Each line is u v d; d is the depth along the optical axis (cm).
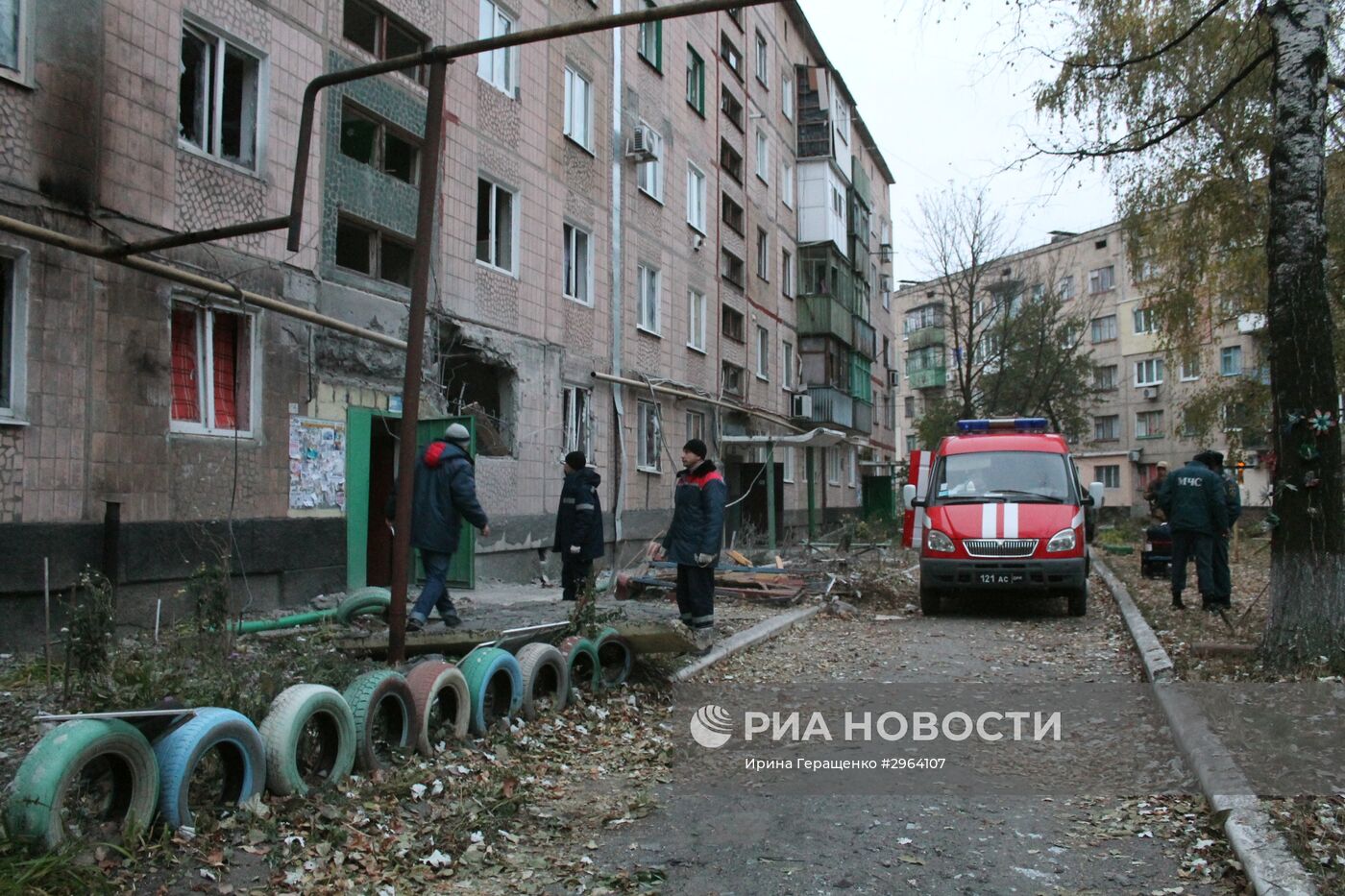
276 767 456
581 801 519
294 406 1125
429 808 486
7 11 827
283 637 780
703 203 2461
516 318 1583
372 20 1303
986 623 1202
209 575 744
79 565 851
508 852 446
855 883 407
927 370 6003
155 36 955
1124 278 5088
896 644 1028
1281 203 754
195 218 999
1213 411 1953
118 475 902
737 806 509
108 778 426
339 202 1209
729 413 2592
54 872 358
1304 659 732
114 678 524
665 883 409
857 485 3869
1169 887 397
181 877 387
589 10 1867
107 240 892
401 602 680
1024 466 1337
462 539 1385
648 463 2098
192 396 1010
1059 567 1205
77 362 867
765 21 3006
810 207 3278
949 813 492
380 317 1276
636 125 2064
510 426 1567
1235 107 1093
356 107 1250
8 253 818
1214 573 1131
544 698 680
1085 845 446
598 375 1836
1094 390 4425
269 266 1093
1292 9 756
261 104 1098
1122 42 1079
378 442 1338
